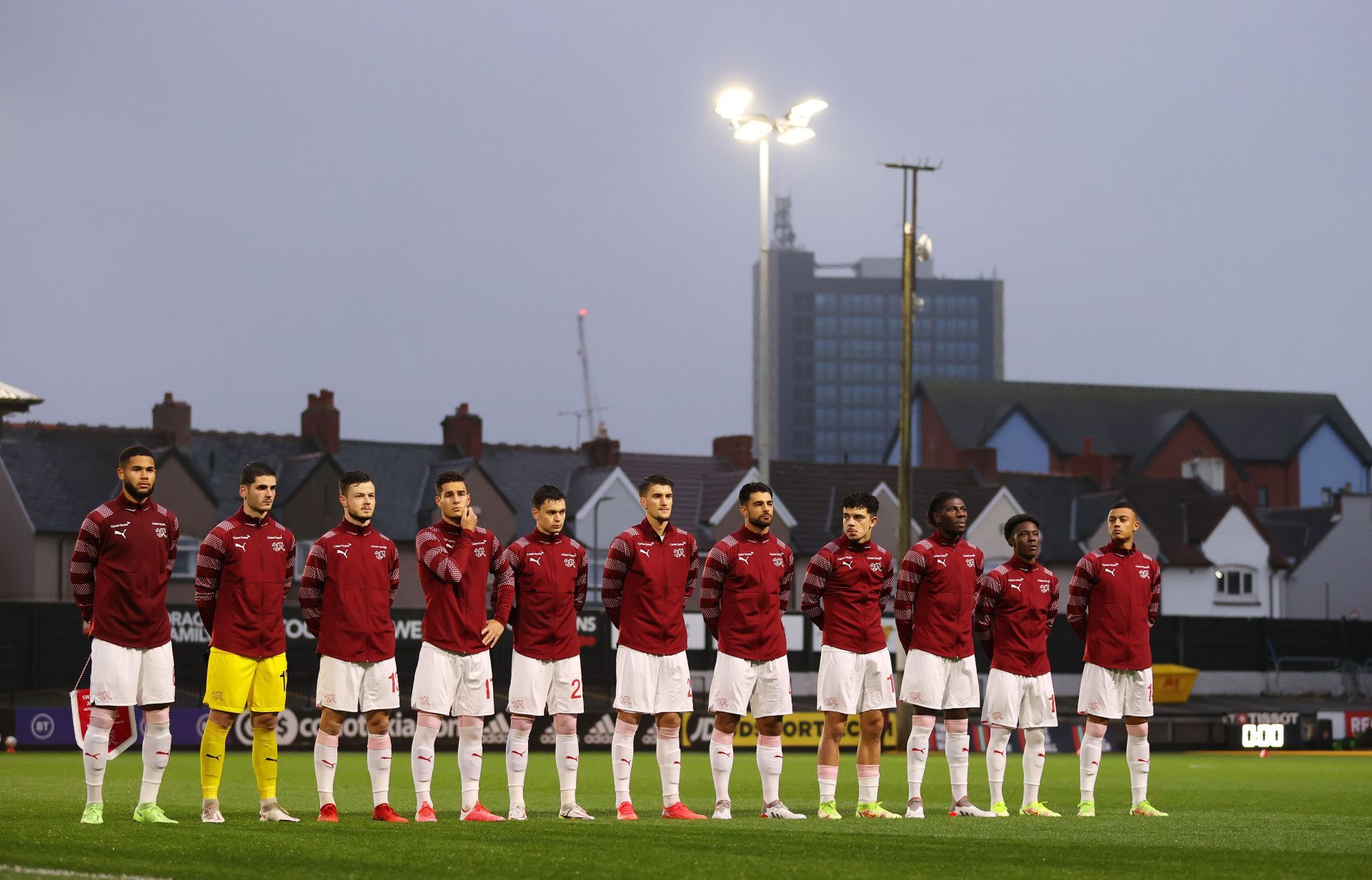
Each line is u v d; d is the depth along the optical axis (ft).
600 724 130.52
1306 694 233.76
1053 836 42.55
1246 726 159.74
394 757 109.81
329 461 220.64
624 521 236.43
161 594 46.37
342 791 71.56
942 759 116.98
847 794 73.82
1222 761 129.59
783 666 52.95
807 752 133.08
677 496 247.70
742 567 52.47
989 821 50.06
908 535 139.23
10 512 204.13
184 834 40.78
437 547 49.78
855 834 42.55
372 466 232.32
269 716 47.98
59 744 128.88
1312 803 69.97
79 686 45.96
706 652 187.11
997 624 57.26
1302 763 126.00
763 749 53.11
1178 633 228.43
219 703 47.26
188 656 147.23
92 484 209.87
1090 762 57.77
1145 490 278.05
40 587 201.98
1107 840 41.47
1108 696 57.52
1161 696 209.87
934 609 55.26
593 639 174.81
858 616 53.67
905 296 140.87
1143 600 57.77
